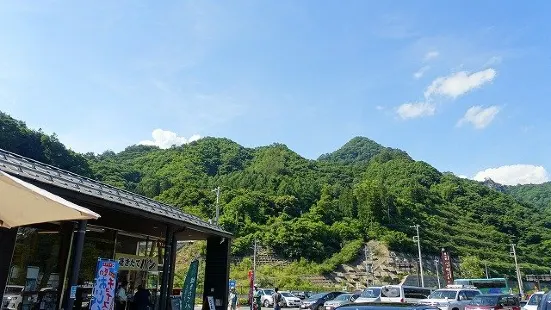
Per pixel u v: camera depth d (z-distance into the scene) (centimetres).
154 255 1358
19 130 5997
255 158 12656
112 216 1027
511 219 9356
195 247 5166
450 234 8262
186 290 1194
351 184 11081
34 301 885
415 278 6138
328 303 2339
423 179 11200
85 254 1108
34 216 532
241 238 6341
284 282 5394
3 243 671
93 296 707
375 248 6831
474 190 11088
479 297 1864
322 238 6919
